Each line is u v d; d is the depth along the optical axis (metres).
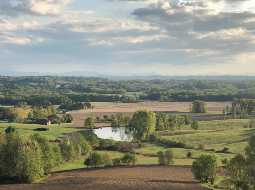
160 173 119.44
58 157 129.50
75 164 137.00
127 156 134.12
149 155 151.88
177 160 141.50
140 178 112.19
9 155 113.06
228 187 87.94
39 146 119.38
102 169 127.31
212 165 105.06
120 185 103.50
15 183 110.81
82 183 106.69
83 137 158.00
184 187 100.38
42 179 114.56
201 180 105.88
